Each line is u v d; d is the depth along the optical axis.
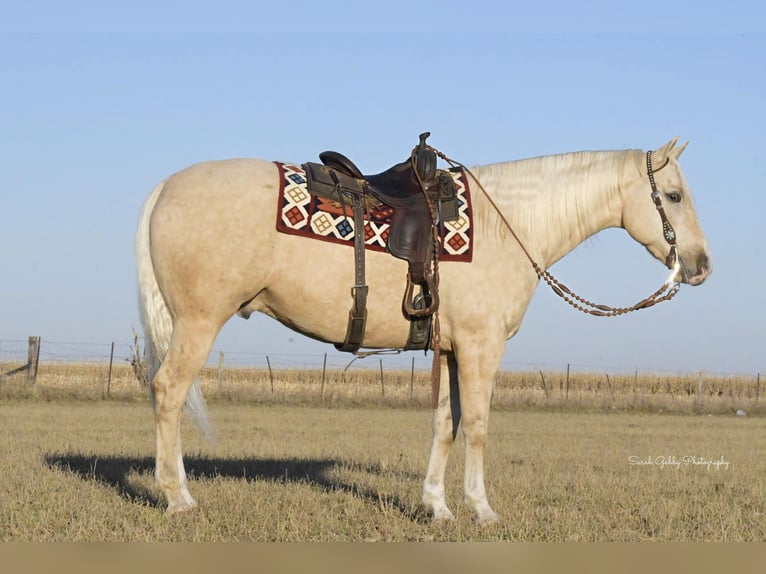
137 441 14.59
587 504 9.12
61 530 6.98
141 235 7.57
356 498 8.73
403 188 7.65
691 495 9.93
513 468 12.30
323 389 32.03
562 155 8.39
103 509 7.61
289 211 7.23
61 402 26.48
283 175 7.41
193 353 7.27
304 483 9.70
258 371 37.09
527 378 40.03
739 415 30.97
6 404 24.97
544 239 8.20
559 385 40.03
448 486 9.73
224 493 8.54
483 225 7.74
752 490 10.52
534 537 7.32
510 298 7.68
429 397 30.69
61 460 11.27
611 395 34.09
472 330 7.53
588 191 8.24
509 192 8.07
